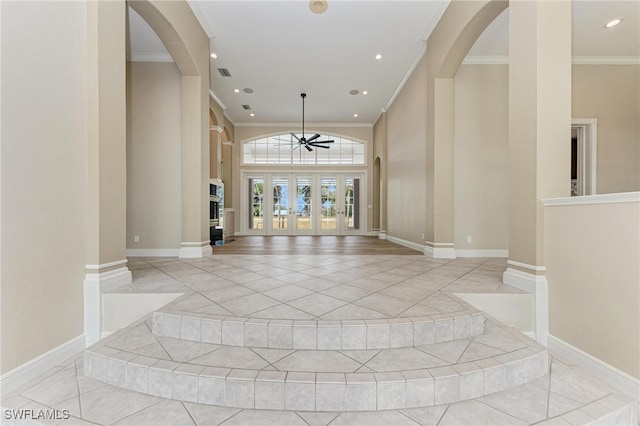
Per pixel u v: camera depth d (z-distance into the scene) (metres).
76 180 2.08
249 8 3.71
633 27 3.73
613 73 4.46
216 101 6.62
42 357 1.79
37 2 1.79
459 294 2.36
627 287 1.68
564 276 2.11
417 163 5.05
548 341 2.23
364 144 8.87
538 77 2.27
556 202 2.16
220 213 6.55
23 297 1.70
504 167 4.41
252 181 9.05
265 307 2.02
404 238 5.84
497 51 4.25
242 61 5.00
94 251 2.18
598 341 1.85
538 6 2.27
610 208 1.78
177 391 1.46
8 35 1.63
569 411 1.37
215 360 1.58
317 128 8.63
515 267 2.53
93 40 2.17
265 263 3.71
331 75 5.50
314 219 9.09
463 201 4.38
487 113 4.40
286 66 5.15
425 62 4.65
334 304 2.10
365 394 1.39
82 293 2.14
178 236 4.33
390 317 1.85
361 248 5.41
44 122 1.84
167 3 3.11
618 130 4.46
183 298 2.21
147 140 4.32
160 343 1.78
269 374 1.45
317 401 1.39
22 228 1.70
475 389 1.48
